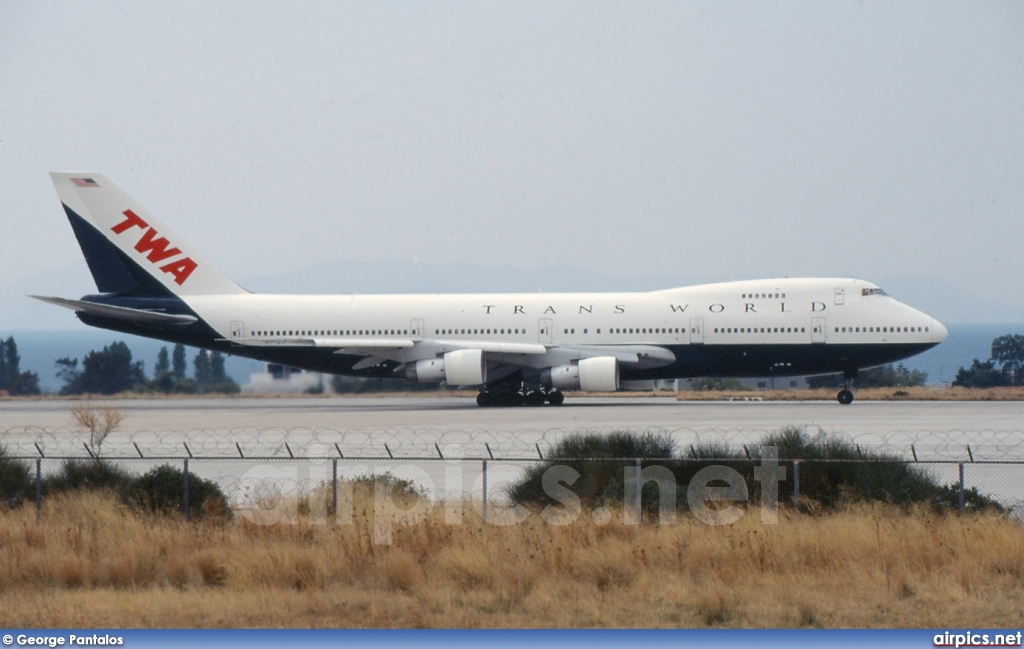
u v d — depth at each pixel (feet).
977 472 413.18
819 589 252.83
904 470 346.13
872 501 323.78
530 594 249.34
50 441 548.31
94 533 299.99
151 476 348.79
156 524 310.04
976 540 276.00
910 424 591.78
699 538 285.43
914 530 286.05
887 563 266.36
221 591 259.60
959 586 251.80
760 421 613.93
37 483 344.49
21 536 302.25
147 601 248.93
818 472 342.64
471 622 231.30
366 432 561.84
